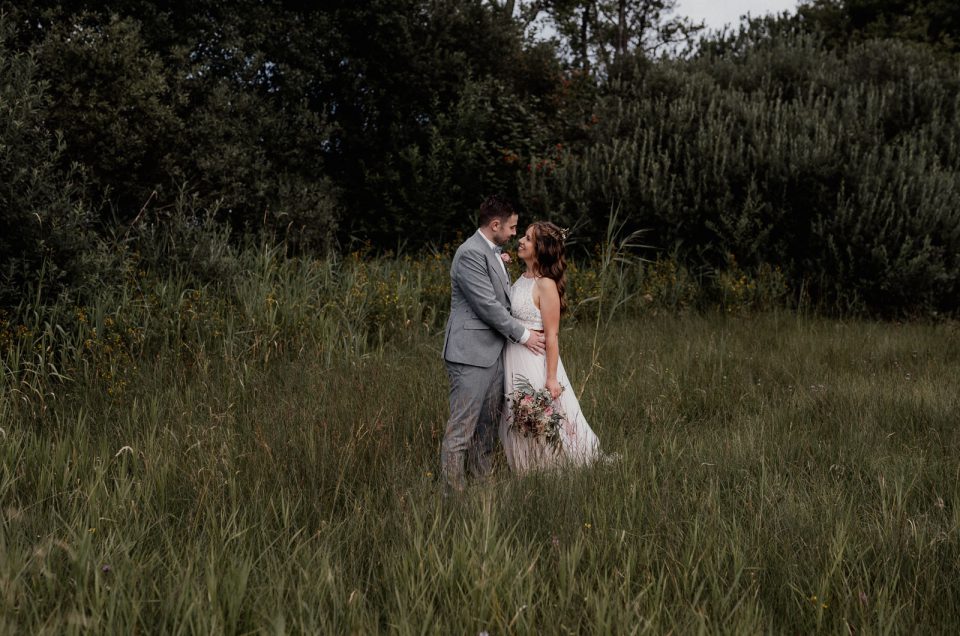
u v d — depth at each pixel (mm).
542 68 15203
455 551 2439
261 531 2756
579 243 11188
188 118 9828
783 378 6102
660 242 10898
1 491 2996
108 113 8289
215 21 11109
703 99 12180
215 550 2514
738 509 3107
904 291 9445
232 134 10203
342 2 12922
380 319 7414
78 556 2297
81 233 6105
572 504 3082
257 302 6559
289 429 4023
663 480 3416
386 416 4340
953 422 4527
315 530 2959
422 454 3986
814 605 2355
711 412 5137
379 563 2615
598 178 11219
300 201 10742
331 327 6520
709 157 10852
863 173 10031
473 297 3789
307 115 11883
